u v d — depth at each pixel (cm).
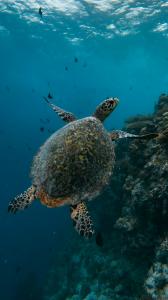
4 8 3559
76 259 1748
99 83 7662
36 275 2789
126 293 1232
